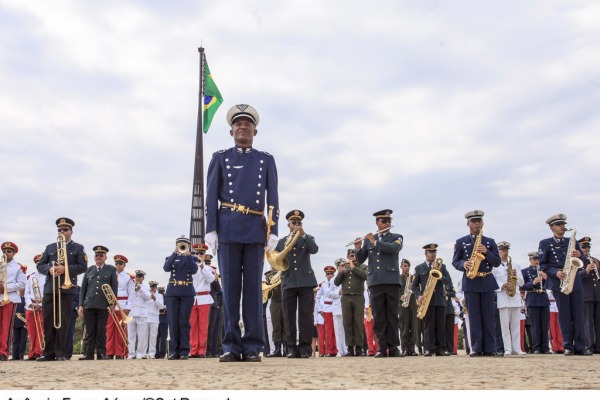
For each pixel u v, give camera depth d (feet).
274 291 49.14
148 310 60.90
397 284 38.60
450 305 57.36
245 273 23.32
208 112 181.57
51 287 39.01
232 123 24.18
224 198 23.45
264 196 23.70
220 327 64.90
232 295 23.22
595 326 40.57
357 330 50.39
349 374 15.05
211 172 23.72
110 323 60.39
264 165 23.88
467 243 37.83
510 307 49.14
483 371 16.58
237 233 22.97
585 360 26.35
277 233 23.58
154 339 61.16
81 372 16.88
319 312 61.62
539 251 38.45
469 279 37.06
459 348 95.96
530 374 15.03
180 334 41.29
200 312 52.39
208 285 53.16
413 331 56.65
